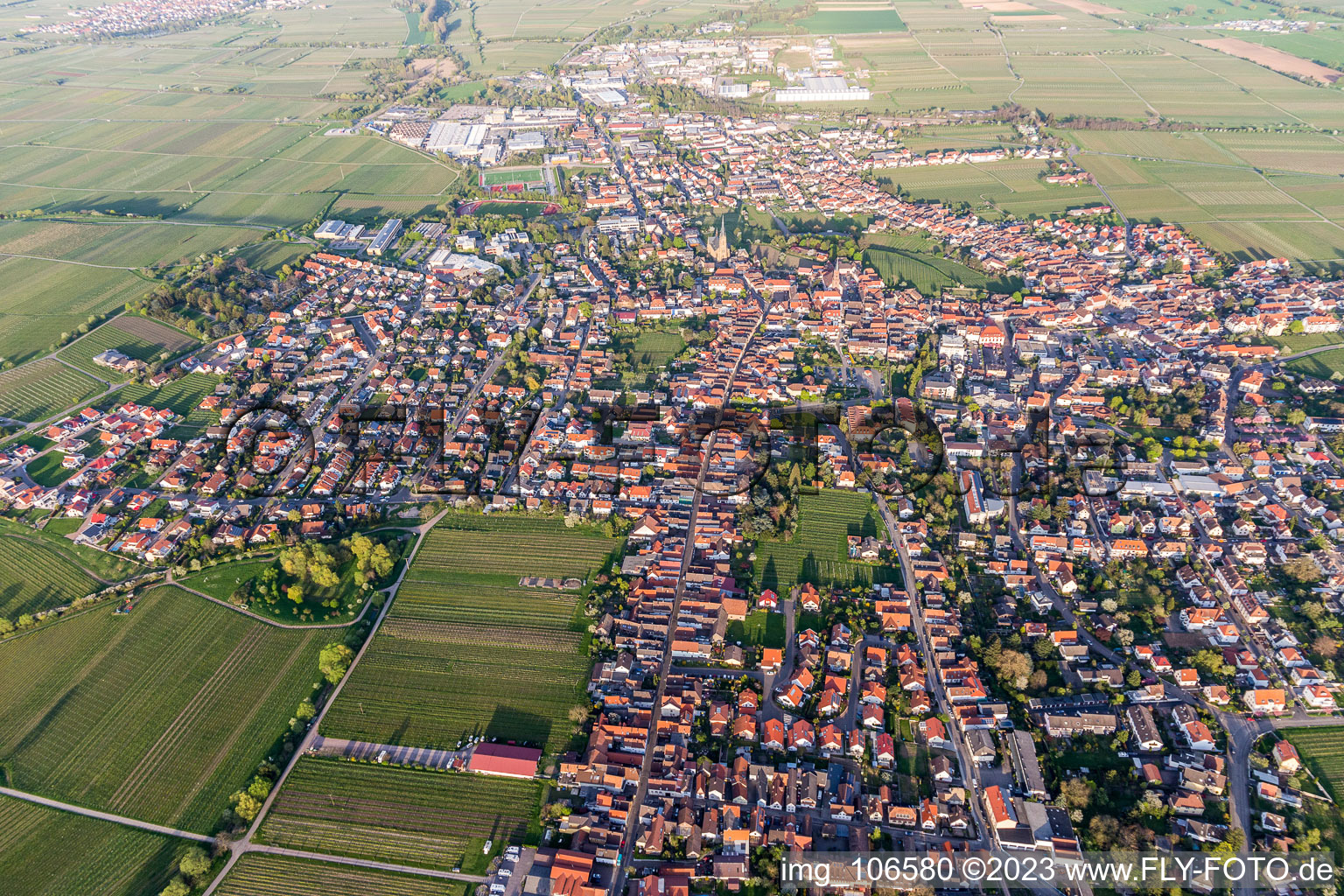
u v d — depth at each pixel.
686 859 158.00
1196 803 161.62
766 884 153.00
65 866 158.50
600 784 170.12
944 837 160.75
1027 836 157.88
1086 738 177.38
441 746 180.62
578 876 152.50
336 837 162.62
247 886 154.75
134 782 174.12
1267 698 180.50
